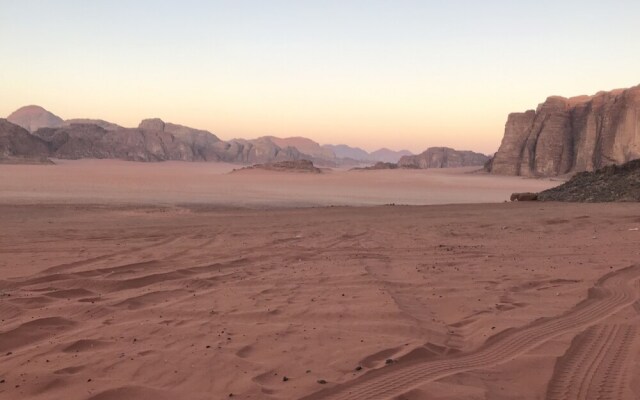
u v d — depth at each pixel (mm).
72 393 5477
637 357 6301
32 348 7062
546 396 5336
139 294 10344
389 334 7508
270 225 24578
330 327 7840
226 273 12656
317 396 5340
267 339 7211
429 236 20281
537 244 17250
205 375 5879
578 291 9992
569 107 172125
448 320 8406
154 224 25281
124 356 6547
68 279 11867
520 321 8008
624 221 23094
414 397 5270
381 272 12516
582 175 47531
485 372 5973
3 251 16078
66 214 31141
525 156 171000
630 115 144750
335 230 22266
